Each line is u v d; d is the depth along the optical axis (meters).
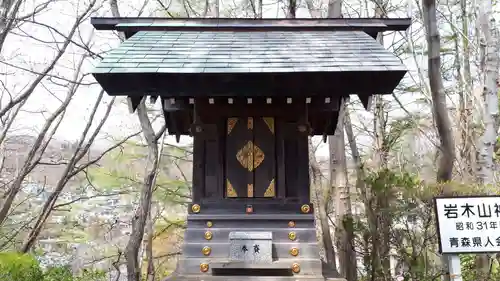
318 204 11.85
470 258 9.18
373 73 4.79
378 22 6.26
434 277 7.31
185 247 5.39
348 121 10.95
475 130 9.50
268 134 5.73
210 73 4.74
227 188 5.63
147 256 14.00
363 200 8.61
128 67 4.83
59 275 8.07
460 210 5.50
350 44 5.69
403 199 7.68
